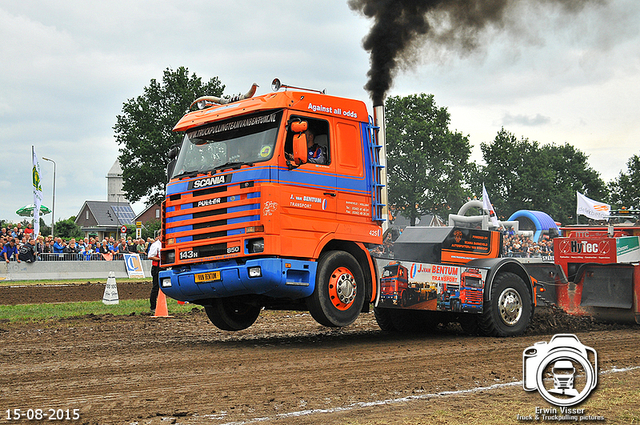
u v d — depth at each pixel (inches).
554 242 492.4
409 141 2379.4
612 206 2511.1
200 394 226.5
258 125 330.0
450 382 249.3
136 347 343.9
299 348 340.2
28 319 491.5
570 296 464.4
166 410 204.2
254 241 313.9
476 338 390.3
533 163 2657.5
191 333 416.8
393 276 359.3
